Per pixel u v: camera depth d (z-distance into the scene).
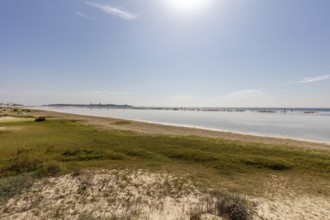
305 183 9.73
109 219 6.05
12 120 38.50
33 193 7.82
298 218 6.44
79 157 13.43
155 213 6.58
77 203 7.18
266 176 10.70
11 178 9.22
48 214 6.40
